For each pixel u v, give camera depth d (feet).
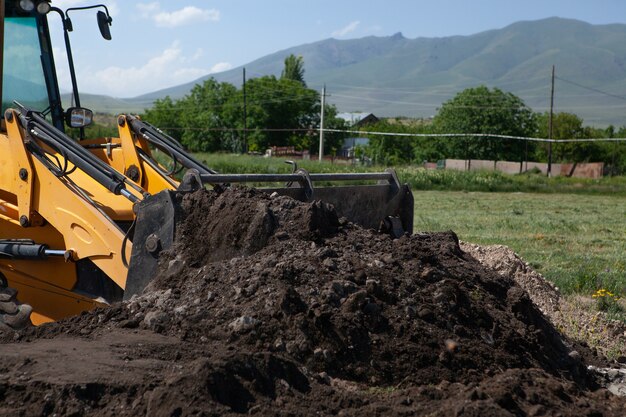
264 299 16.46
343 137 248.32
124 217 22.03
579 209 87.04
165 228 18.92
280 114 241.76
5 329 19.81
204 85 247.50
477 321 17.30
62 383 13.76
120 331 16.60
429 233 22.80
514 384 14.79
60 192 20.76
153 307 17.20
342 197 23.79
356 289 16.93
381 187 24.91
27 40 24.98
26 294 22.25
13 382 13.93
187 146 241.96
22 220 21.31
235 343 15.67
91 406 13.53
